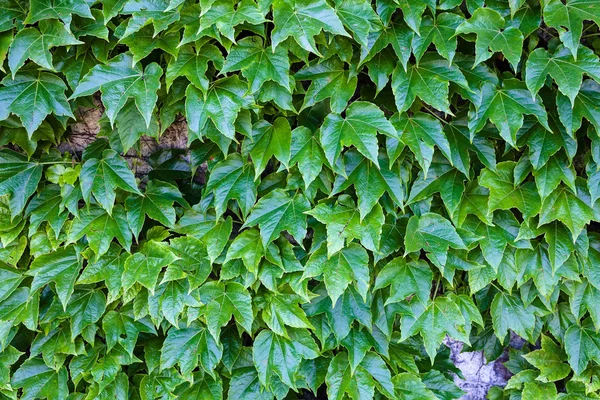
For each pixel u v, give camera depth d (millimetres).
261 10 1248
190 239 1494
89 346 1621
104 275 1473
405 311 1574
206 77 1305
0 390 1585
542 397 1744
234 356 1646
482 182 1450
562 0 1326
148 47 1295
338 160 1384
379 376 1622
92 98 1492
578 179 1460
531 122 1403
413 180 1511
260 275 1479
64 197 1418
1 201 1489
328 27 1229
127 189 1406
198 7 1303
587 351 1661
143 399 1601
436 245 1439
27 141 1471
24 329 1646
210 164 1511
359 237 1395
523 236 1480
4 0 1286
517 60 1255
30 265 1530
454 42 1302
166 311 1485
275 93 1355
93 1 1296
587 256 1540
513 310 1677
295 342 1582
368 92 1489
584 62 1289
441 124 1483
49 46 1251
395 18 1366
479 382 1980
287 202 1445
